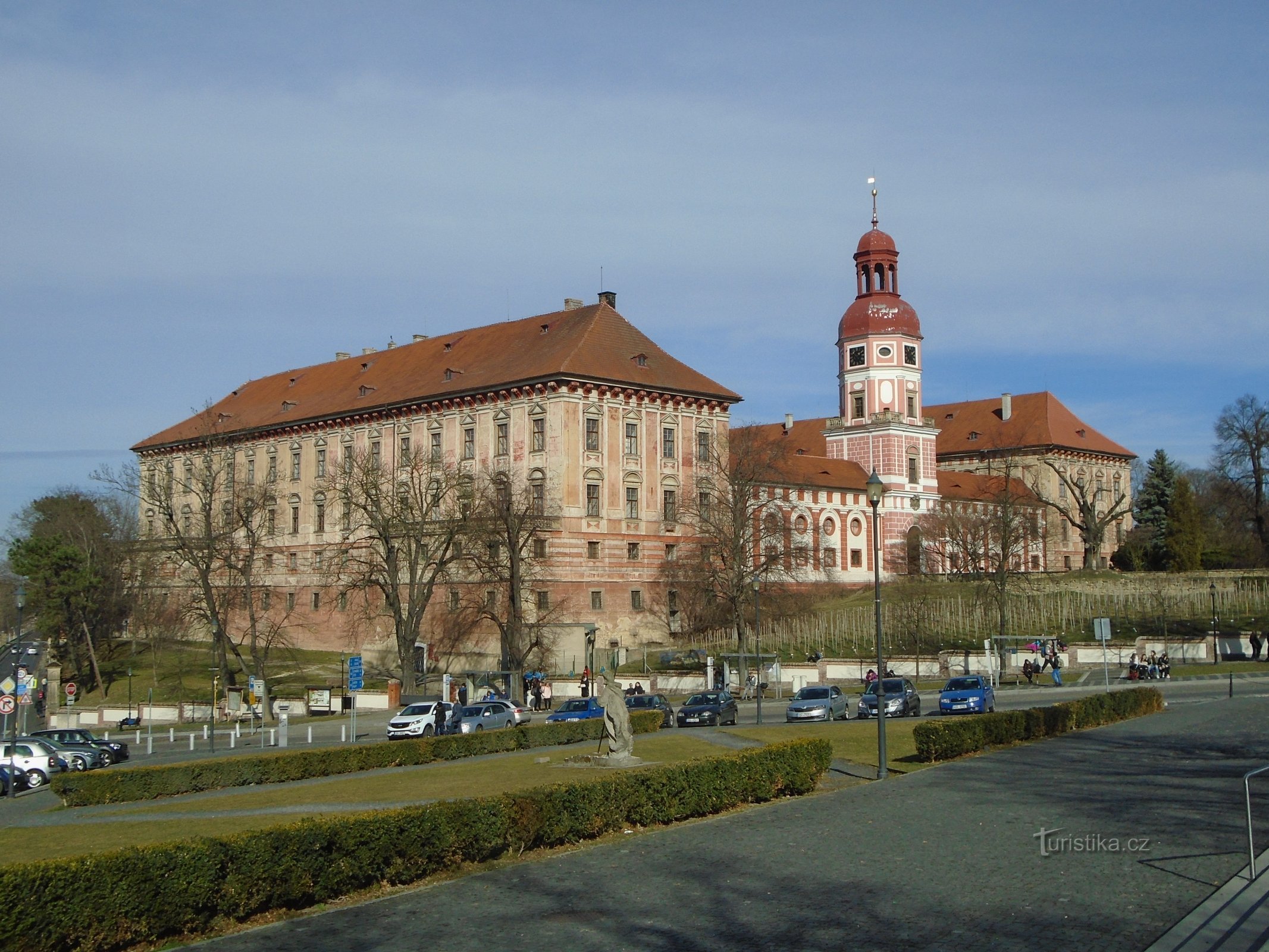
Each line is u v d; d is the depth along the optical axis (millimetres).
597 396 103500
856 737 51156
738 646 98125
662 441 108812
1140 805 29062
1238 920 18406
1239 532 137250
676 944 18828
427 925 20781
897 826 28062
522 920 20766
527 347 110250
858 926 19375
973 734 41969
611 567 103812
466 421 108438
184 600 124125
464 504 93812
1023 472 167875
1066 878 21844
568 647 99125
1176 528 141375
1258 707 57312
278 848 22156
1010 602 115750
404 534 94562
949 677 92625
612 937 19453
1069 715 48062
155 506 122250
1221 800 29484
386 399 115500
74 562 114812
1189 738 43938
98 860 19703
